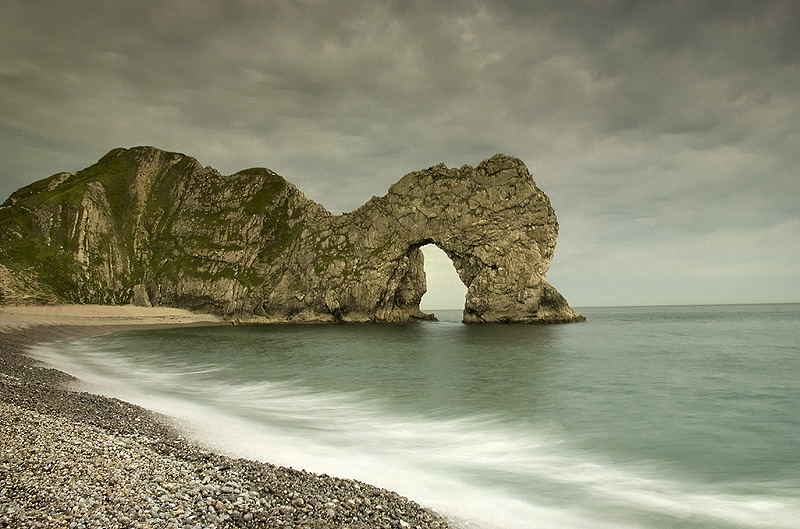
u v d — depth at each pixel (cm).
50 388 2270
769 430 2158
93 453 1267
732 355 4788
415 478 1549
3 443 1252
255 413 2406
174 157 14988
